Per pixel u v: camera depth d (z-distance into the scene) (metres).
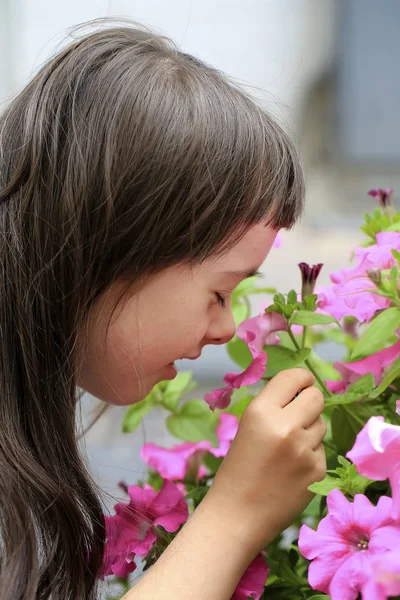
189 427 0.81
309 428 0.69
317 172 1.53
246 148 0.69
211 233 0.67
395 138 1.53
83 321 0.69
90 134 0.68
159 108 0.68
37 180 0.69
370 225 0.79
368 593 0.62
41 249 0.69
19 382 0.70
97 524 0.70
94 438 1.03
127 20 0.76
